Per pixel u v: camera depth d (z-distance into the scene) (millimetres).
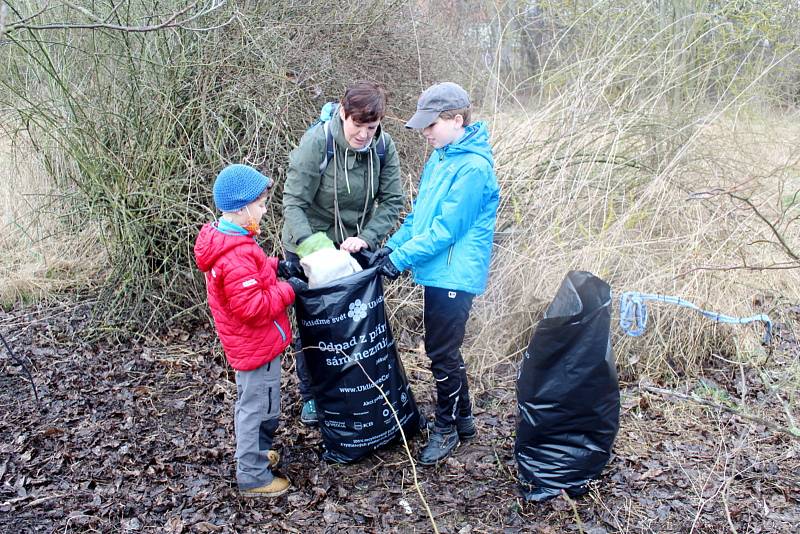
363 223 3295
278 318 2773
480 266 2938
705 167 4875
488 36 7066
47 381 3768
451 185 2848
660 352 4016
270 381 2787
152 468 3033
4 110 4973
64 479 2949
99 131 4414
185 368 3992
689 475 2979
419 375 3957
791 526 2643
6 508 2730
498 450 3205
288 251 3203
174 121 4324
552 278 4199
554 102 5004
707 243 4367
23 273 4848
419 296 4520
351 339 2883
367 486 2973
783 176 4859
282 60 4492
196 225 4270
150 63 4195
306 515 2773
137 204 4395
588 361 2648
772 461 3086
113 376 3855
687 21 5340
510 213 4680
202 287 4492
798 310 4598
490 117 5484
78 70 4621
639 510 2752
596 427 2748
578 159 4812
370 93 2803
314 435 3344
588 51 5406
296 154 3039
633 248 4316
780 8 5559
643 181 4746
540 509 2789
